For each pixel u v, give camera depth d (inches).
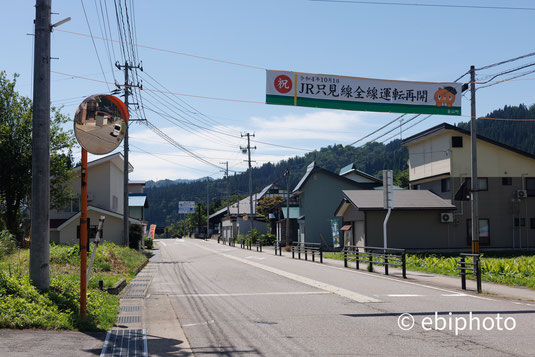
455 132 1203.2
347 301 423.2
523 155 1222.9
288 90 528.1
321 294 474.6
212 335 284.5
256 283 584.1
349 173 1861.5
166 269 838.5
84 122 296.0
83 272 294.8
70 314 293.1
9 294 305.7
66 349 225.5
